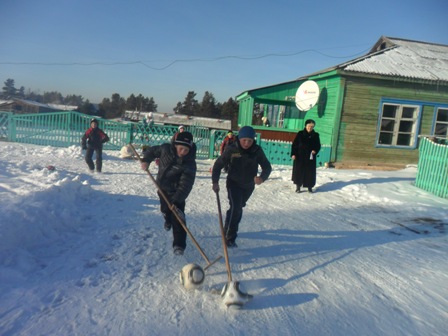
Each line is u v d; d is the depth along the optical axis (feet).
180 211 12.87
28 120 52.60
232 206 14.64
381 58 48.55
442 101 46.26
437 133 47.14
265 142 47.37
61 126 52.60
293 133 56.13
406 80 44.21
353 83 44.60
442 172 28.30
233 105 255.50
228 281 10.96
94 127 33.14
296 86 57.31
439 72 46.57
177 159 13.05
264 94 57.00
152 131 53.31
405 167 45.62
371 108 45.27
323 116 48.93
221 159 14.23
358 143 45.68
